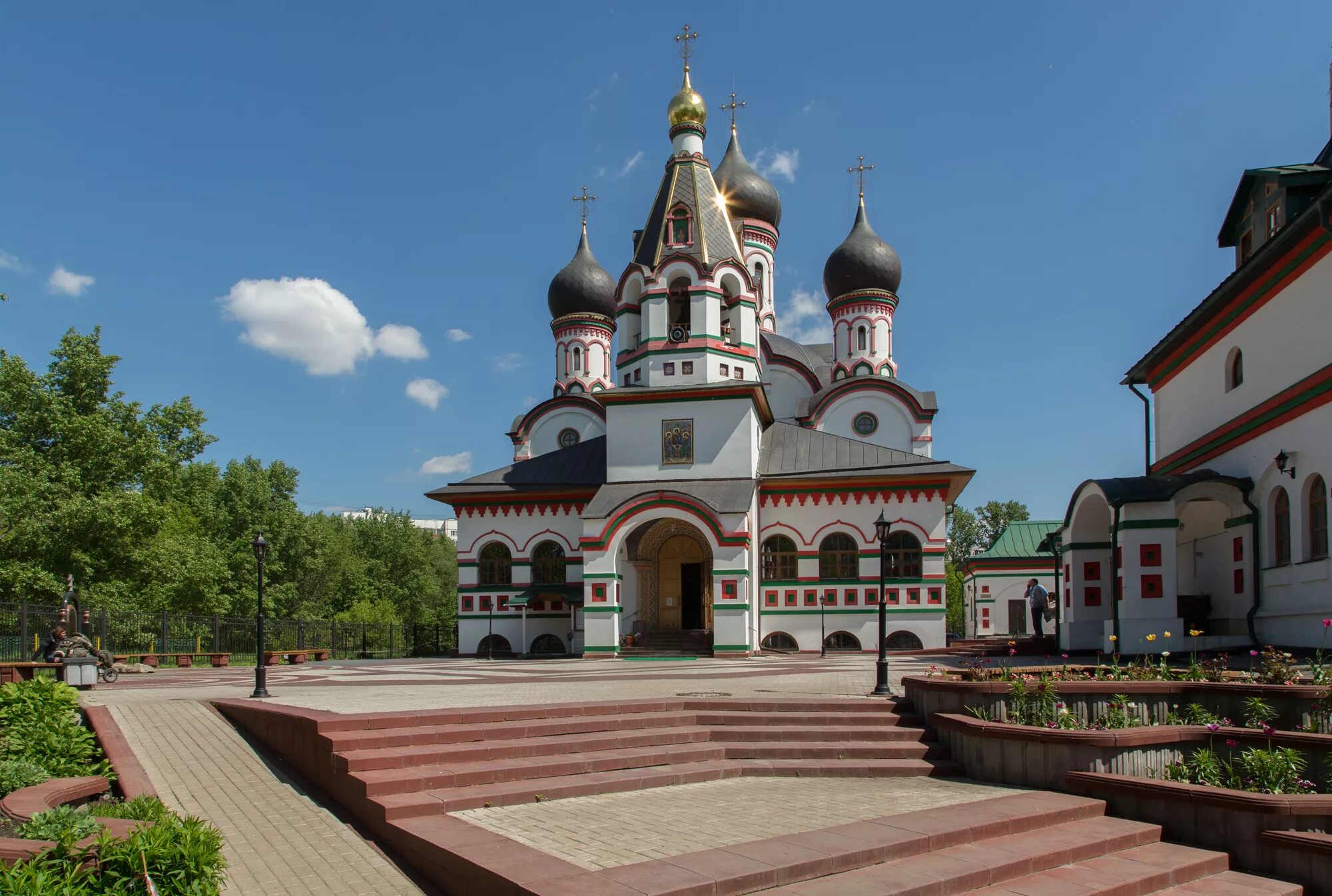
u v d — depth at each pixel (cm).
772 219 5472
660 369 3878
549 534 4216
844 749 1446
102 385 4784
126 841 757
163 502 5228
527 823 1055
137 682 2573
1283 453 2359
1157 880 992
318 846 1047
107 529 4331
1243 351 2645
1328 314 2197
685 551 4131
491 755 1293
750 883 839
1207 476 2597
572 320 5728
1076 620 2988
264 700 1789
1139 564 2555
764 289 5400
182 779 1318
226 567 5516
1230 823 1091
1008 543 5997
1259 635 2500
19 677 2283
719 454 3822
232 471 6712
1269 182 2561
